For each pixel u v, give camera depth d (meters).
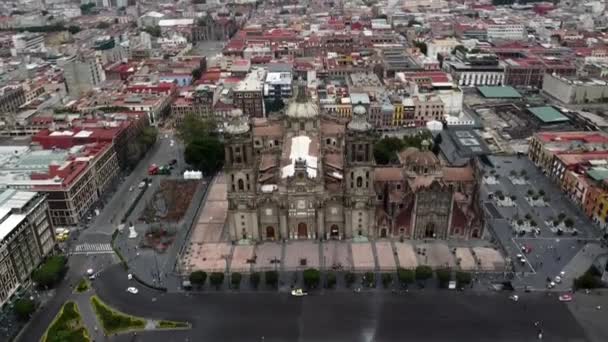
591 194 194.25
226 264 170.25
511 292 153.50
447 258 170.12
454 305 148.88
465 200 188.62
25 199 169.12
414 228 181.00
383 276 158.25
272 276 157.25
